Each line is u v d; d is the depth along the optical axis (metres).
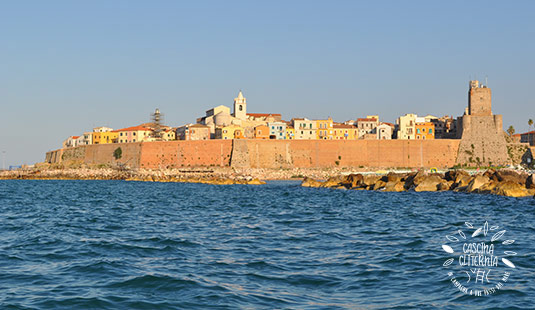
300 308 21.80
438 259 31.20
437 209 67.81
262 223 52.31
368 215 60.50
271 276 27.41
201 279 26.55
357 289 24.81
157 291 24.39
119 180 198.75
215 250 35.31
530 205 71.88
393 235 42.19
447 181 111.62
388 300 22.95
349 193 109.81
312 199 92.50
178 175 195.75
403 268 28.97
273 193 113.69
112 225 50.38
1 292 24.41
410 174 124.88
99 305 22.25
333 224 51.06
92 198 96.69
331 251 34.69
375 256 32.56
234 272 28.34
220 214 63.09
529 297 23.00
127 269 29.08
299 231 45.44
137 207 74.62
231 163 198.50
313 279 26.72
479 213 61.62
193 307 21.95
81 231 45.62
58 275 27.83
